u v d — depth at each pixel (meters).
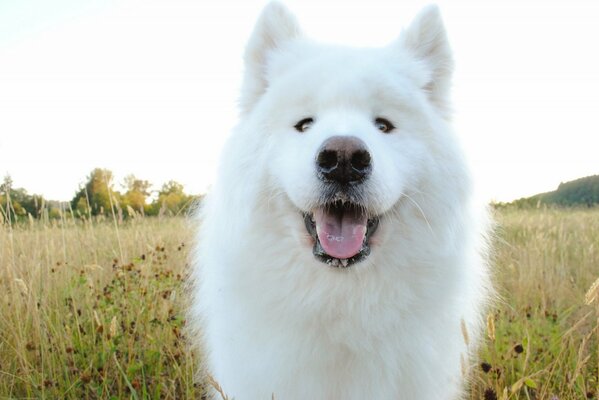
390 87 0.64
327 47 0.70
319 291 0.60
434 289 0.62
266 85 0.70
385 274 0.60
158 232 1.34
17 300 0.88
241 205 0.63
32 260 0.99
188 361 0.81
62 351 0.83
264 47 0.71
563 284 1.17
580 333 0.93
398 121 0.65
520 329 0.92
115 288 0.99
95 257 1.12
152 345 0.85
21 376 0.80
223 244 0.64
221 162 0.68
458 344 0.65
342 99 0.64
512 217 2.20
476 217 0.69
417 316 0.61
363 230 0.59
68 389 0.75
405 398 0.62
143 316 0.91
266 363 0.60
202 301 0.73
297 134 0.64
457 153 0.67
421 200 0.63
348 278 0.59
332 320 0.60
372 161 0.57
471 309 0.68
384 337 0.60
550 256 1.41
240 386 0.62
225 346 0.63
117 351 0.86
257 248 0.62
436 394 0.63
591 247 1.43
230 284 0.62
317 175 0.58
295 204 0.60
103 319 0.86
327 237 0.58
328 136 0.58
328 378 0.60
